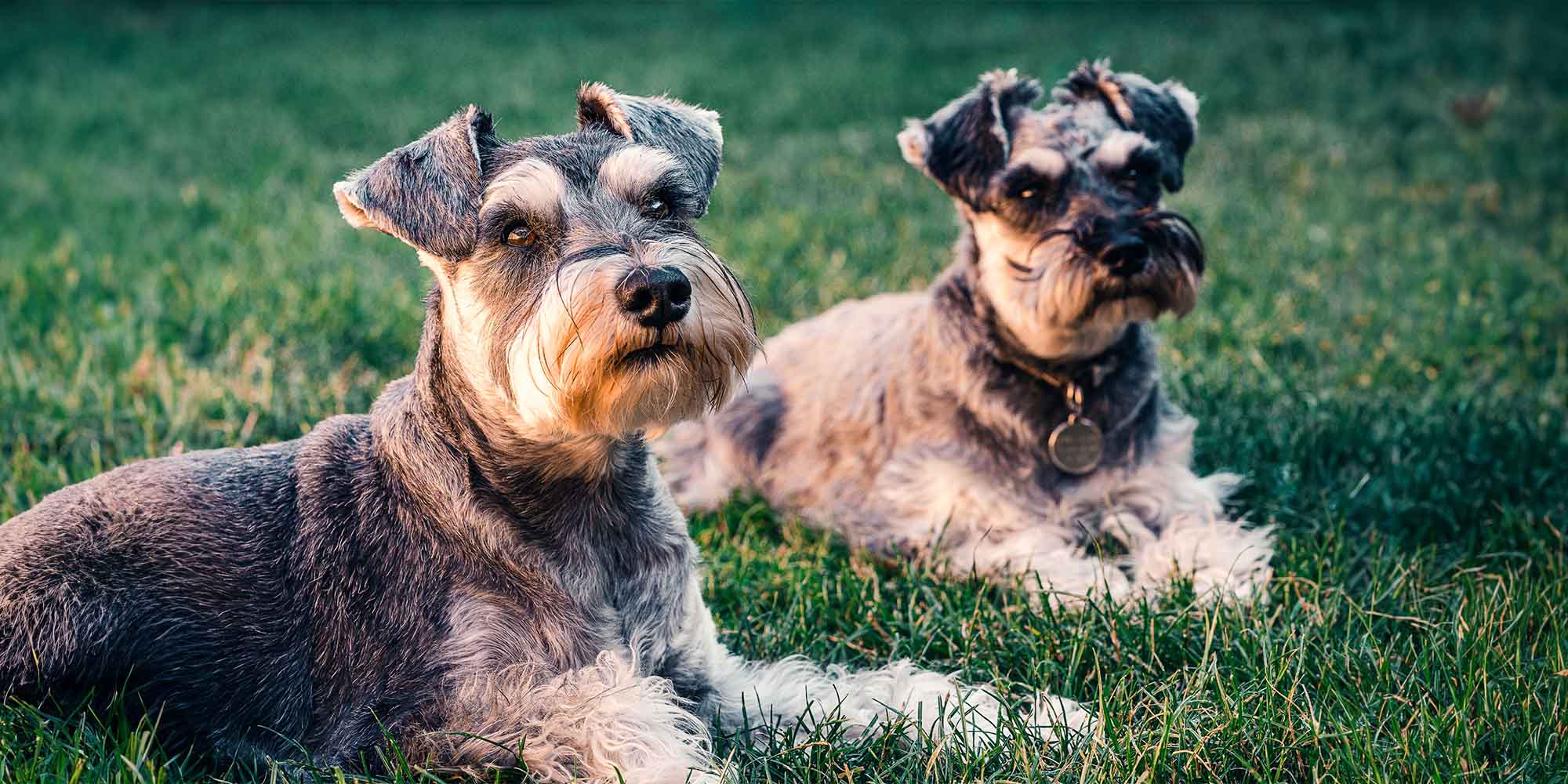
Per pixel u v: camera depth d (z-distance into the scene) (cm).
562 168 357
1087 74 556
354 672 353
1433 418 593
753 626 454
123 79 1755
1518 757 335
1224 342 728
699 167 397
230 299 777
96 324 730
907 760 356
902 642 438
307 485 371
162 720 356
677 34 2039
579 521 362
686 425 635
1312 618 419
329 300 766
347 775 342
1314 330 747
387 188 349
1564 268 865
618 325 325
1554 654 381
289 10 2323
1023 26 1958
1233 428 605
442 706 344
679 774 336
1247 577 471
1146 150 527
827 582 477
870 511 550
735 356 352
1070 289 490
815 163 1252
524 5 2369
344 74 1781
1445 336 725
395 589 353
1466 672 372
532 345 333
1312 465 564
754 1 2195
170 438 576
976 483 526
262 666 357
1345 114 1416
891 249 942
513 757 339
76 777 322
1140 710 374
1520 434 560
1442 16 1845
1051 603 474
